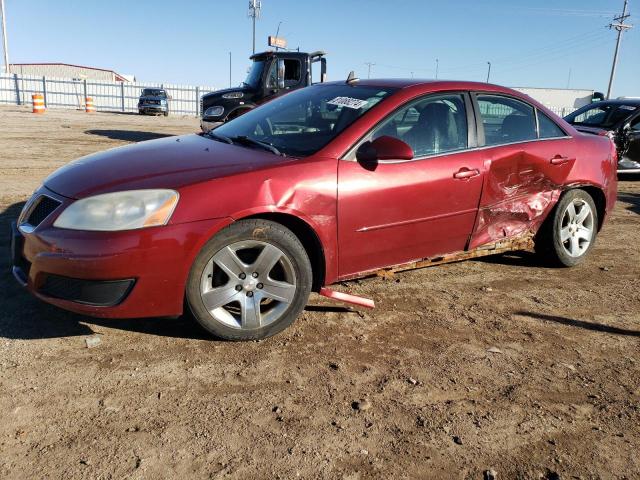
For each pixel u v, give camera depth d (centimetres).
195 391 272
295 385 283
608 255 546
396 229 363
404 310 385
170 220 288
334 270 347
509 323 374
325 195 328
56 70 7081
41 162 966
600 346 347
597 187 482
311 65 1277
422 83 397
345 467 226
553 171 445
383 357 317
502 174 411
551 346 343
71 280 283
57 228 286
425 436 248
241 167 318
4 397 258
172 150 358
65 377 277
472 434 251
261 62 1266
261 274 319
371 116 359
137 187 292
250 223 309
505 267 491
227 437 239
